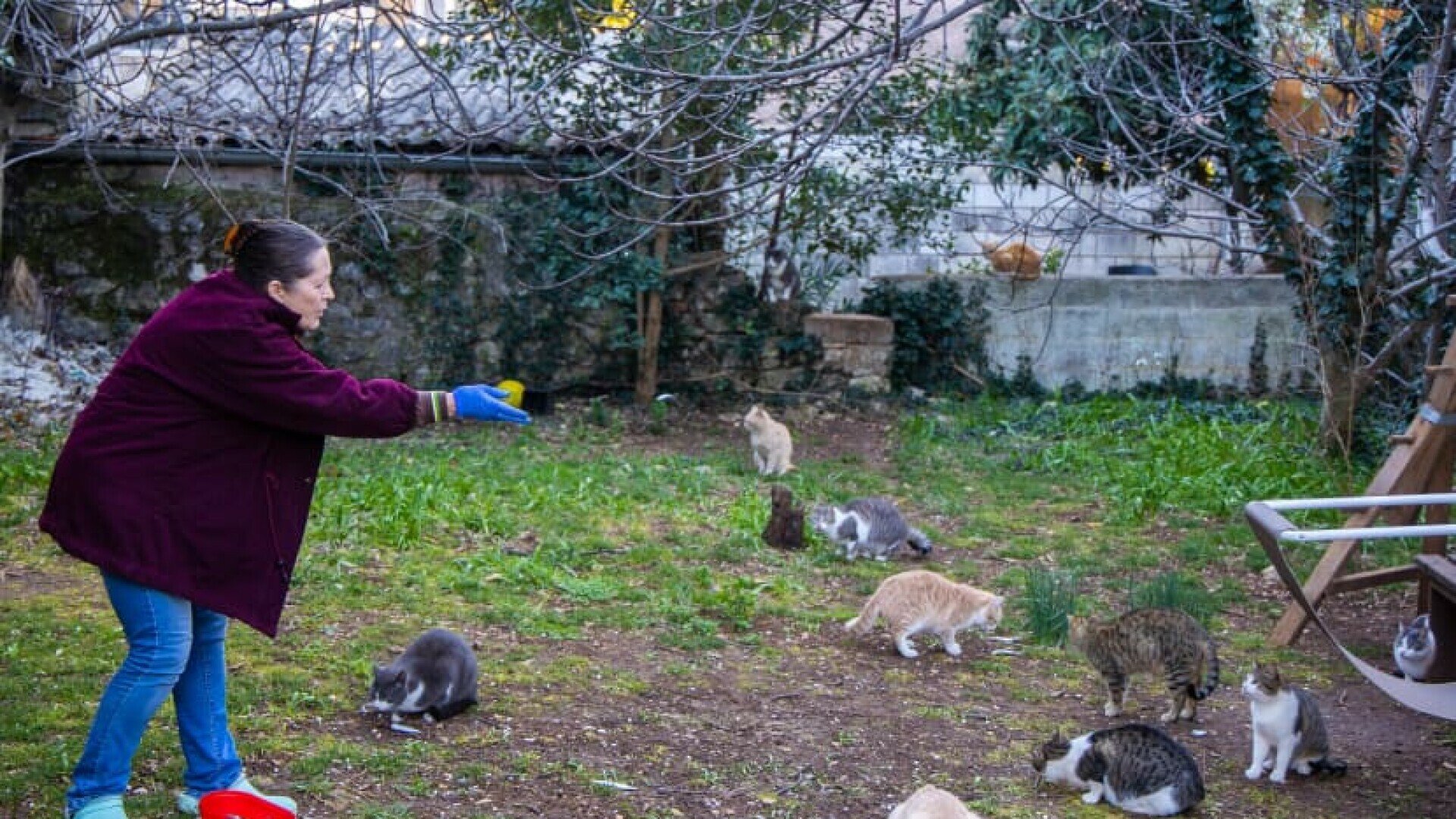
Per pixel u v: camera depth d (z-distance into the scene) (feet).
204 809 13.69
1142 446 47.21
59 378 46.32
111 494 13.70
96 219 50.39
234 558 14.14
